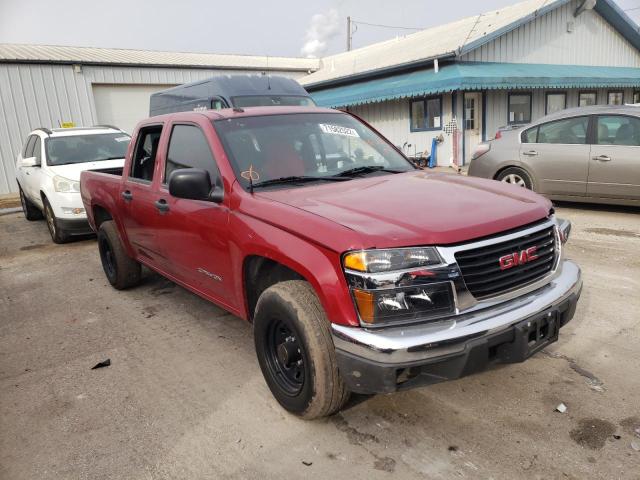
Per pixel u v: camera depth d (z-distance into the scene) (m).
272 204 3.10
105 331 4.64
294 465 2.70
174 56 23.02
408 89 15.13
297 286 2.90
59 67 17.73
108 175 5.63
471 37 16.12
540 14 16.22
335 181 3.60
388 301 2.48
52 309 5.35
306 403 2.89
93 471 2.75
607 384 3.27
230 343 4.21
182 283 4.38
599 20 19.53
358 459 2.71
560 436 2.80
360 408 3.16
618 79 17.95
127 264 5.52
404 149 17.56
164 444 2.94
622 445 2.70
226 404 3.30
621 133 7.41
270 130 3.88
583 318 4.24
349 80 18.48
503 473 2.54
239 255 3.27
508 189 3.32
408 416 3.06
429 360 2.43
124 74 19.11
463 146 15.79
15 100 17.03
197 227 3.71
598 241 6.43
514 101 17.05
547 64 18.05
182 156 4.04
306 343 2.76
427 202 2.97
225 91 9.70
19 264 7.39
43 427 3.19
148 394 3.49
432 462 2.66
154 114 12.88
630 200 7.42
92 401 3.45
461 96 15.41
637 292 4.71
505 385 3.32
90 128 9.98
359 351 2.50
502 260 2.68
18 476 2.75
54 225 8.41
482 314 2.58
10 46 20.73
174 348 4.18
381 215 2.77
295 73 24.16
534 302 2.74
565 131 7.93
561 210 8.44
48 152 9.01
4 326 4.96
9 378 3.86
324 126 4.16
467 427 2.92
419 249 2.51
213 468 2.71
